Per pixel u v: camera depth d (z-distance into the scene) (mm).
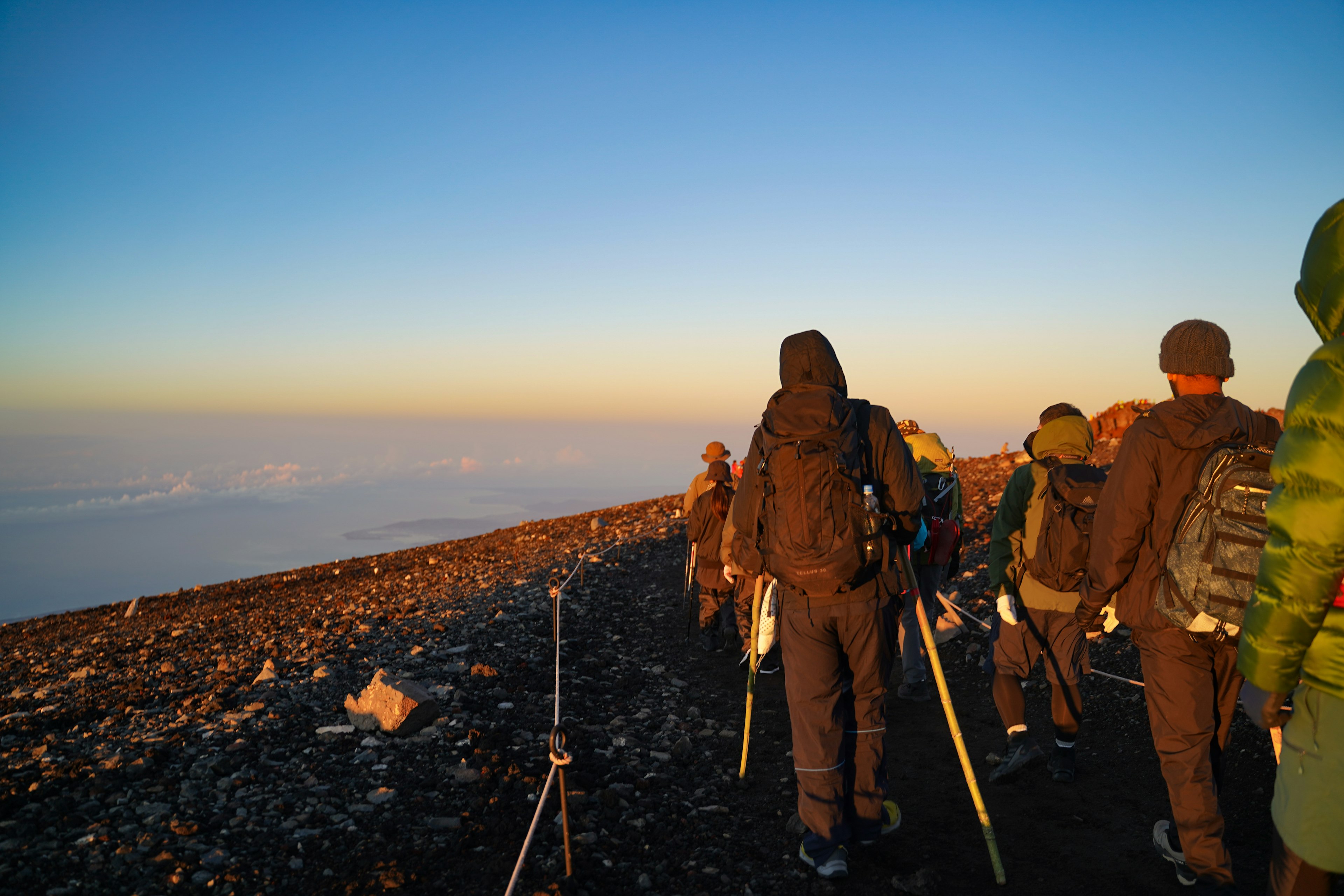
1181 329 3158
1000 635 4637
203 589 17906
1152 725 3117
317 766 4430
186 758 4453
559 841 3643
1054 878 3408
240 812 3791
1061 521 4098
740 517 3539
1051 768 4543
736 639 8023
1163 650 3031
